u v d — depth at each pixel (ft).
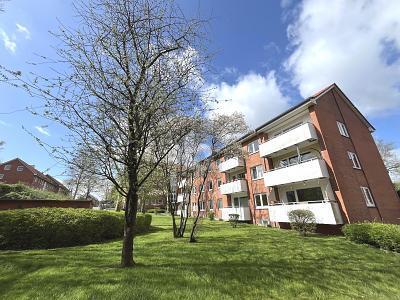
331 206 44.01
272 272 19.98
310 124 50.49
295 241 36.04
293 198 56.08
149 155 24.22
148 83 19.92
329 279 18.83
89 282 16.06
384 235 29.89
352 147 54.95
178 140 24.29
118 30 18.86
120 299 13.69
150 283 16.22
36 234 29.40
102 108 18.86
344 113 59.21
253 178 70.95
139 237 40.70
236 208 73.61
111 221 38.42
